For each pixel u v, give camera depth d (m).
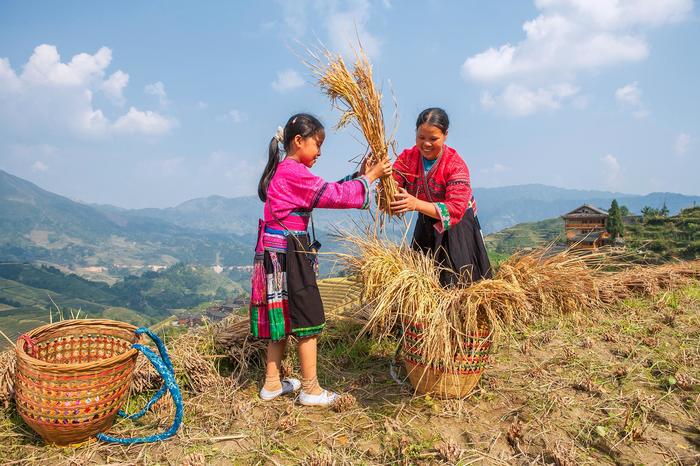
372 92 3.05
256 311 3.09
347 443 2.68
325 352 4.03
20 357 2.56
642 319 4.55
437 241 3.20
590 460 2.49
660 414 2.90
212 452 2.61
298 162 3.03
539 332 4.27
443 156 3.19
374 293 3.01
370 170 3.06
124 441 2.68
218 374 3.45
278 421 2.87
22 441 2.74
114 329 3.12
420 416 2.93
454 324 2.86
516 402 3.07
